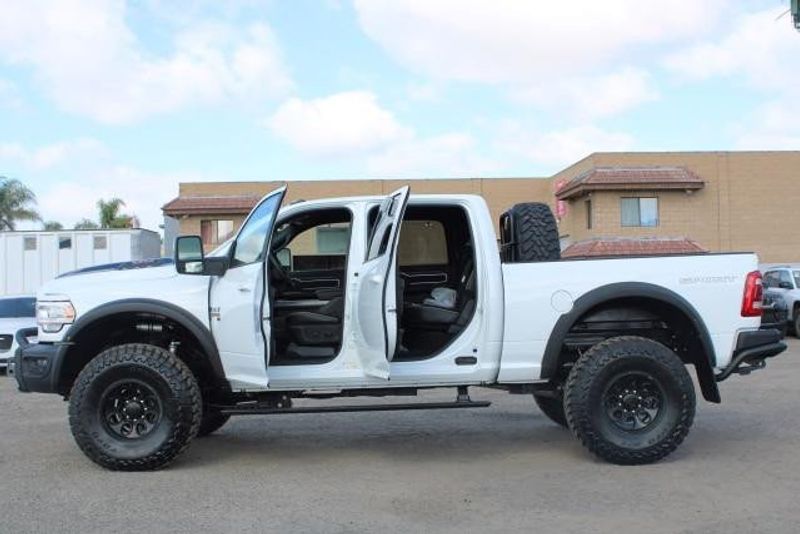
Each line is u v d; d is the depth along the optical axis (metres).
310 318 6.68
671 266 6.63
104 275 6.70
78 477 6.30
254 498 5.71
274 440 7.74
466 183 37.66
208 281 6.48
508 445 7.40
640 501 5.53
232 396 6.98
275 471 6.49
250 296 6.30
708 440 7.42
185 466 6.67
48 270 24.38
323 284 7.39
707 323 6.60
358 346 6.31
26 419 9.12
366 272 6.19
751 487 5.85
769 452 6.93
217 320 6.39
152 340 6.88
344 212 6.98
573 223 35.12
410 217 7.27
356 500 5.65
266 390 6.52
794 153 33.53
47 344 6.59
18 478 6.29
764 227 33.38
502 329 6.55
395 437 7.84
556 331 6.55
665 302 6.55
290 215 6.90
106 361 6.34
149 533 4.97
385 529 5.01
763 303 6.95
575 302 6.55
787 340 19.34
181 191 36.19
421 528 5.02
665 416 6.45
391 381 6.50
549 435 7.84
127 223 54.34
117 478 6.26
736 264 6.67
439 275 7.52
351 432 8.11
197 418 6.42
